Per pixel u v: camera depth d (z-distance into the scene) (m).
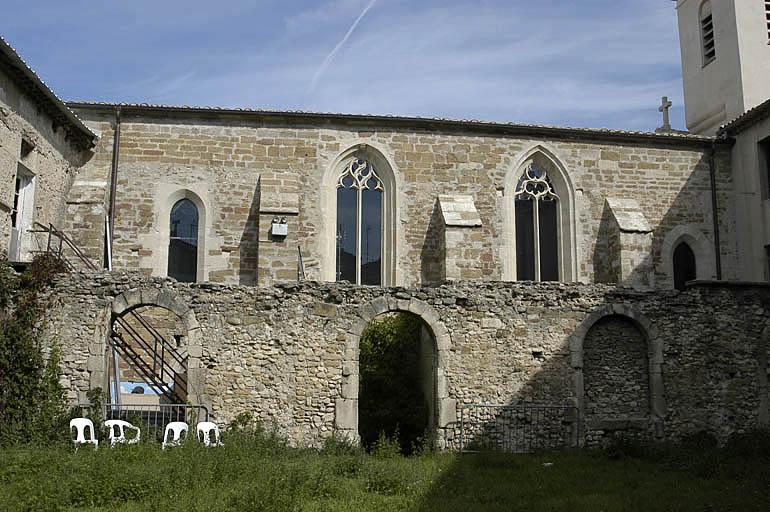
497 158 22.50
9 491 9.98
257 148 21.44
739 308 17.91
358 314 16.28
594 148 23.14
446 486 12.13
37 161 17.94
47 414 14.50
